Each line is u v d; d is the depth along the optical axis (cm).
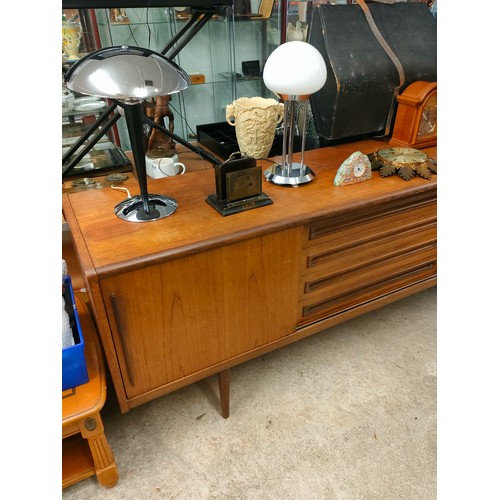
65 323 89
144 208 94
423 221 119
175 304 88
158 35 190
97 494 100
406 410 121
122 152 145
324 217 96
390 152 121
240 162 94
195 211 96
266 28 202
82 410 84
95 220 93
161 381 97
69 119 144
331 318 120
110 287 79
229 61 205
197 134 159
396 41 133
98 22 170
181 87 76
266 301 102
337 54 124
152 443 112
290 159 109
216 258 88
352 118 132
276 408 122
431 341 147
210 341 99
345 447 111
